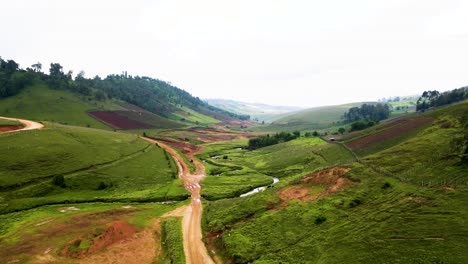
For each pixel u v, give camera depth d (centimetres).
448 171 5634
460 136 7056
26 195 6556
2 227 5197
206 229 5738
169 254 4722
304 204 5800
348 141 12031
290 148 14462
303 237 4716
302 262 4034
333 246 4216
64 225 5475
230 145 18612
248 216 5862
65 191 7200
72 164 8506
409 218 4400
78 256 4419
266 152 14962
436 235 3844
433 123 9794
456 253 3431
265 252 4478
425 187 5278
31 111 17838
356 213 5022
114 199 7181
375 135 11400
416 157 6875
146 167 10025
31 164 7750
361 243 4100
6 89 19488
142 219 6078
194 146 16825
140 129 19925
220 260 4553
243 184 9212
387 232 4197
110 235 5012
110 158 9888
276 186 7544
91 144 10819
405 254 3650
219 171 11506
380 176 6222
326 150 11775
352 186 6094
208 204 7238
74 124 17362
